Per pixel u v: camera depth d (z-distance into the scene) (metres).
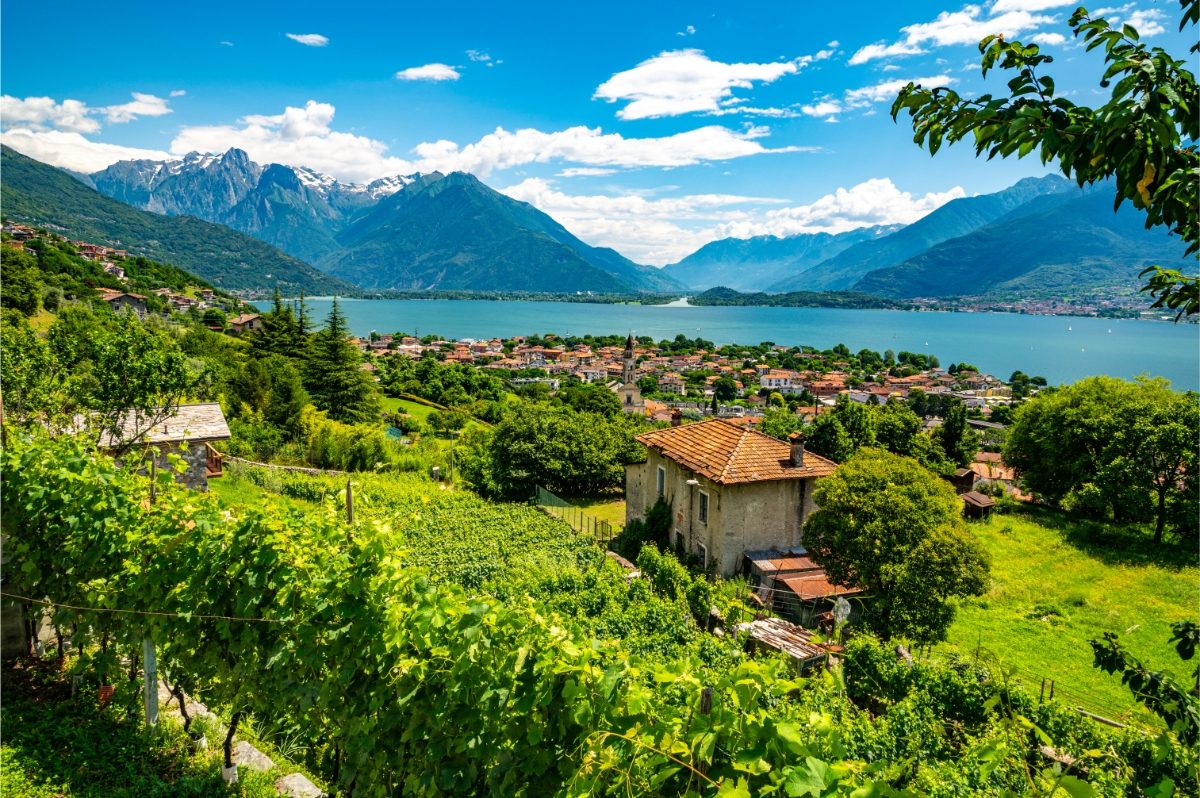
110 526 7.51
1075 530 39.31
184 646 6.82
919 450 49.47
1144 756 10.54
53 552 8.20
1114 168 3.08
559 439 48.22
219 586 6.43
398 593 5.37
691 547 27.56
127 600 7.41
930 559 18.20
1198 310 3.30
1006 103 3.17
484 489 47.91
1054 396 45.34
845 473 20.70
